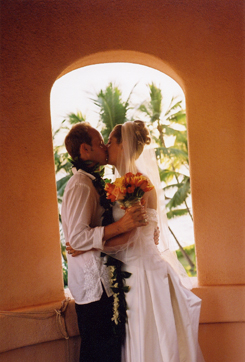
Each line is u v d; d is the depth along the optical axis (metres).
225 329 2.58
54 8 2.49
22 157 2.42
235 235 2.62
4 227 2.36
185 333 2.14
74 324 2.45
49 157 2.48
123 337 2.15
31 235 2.43
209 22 2.60
